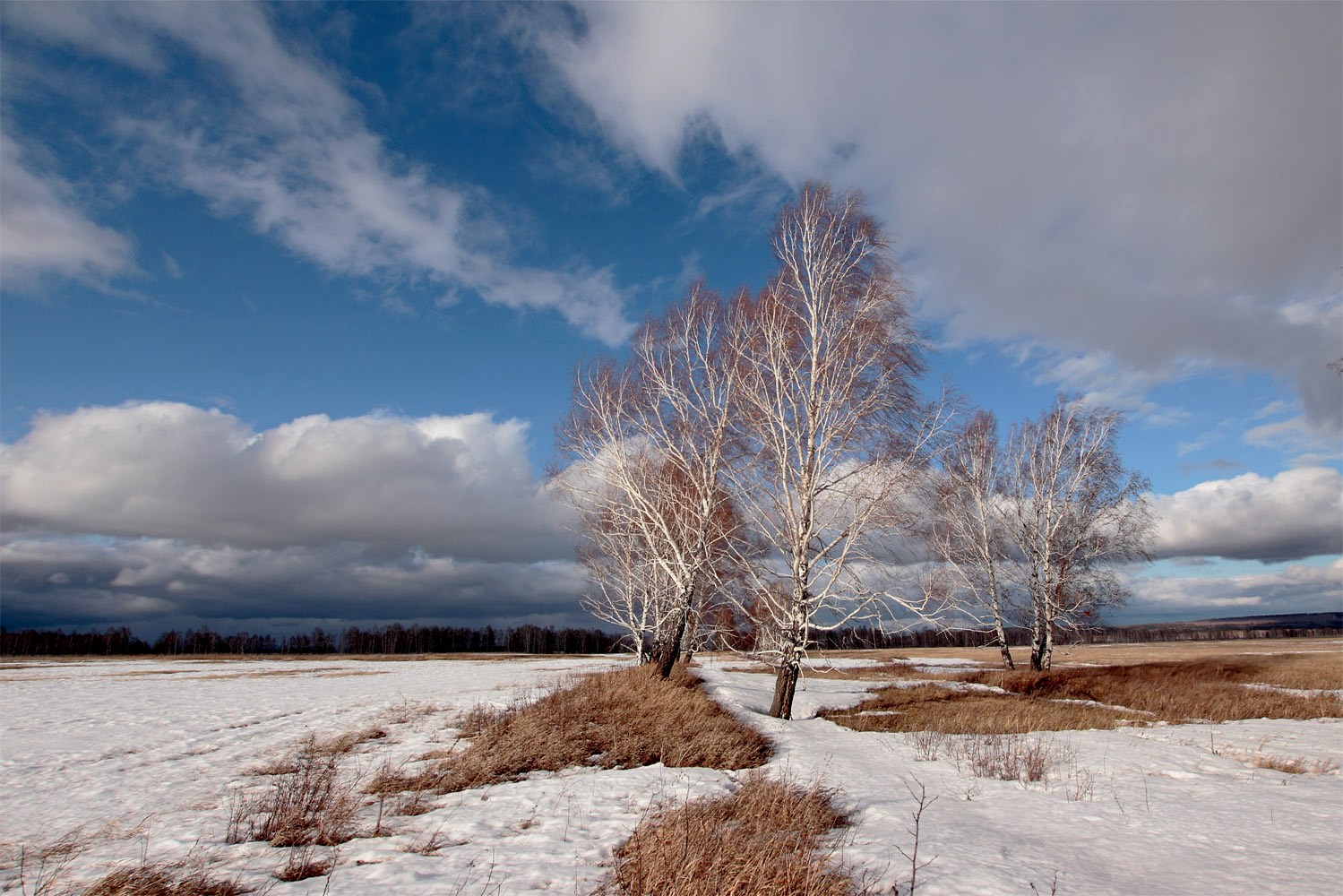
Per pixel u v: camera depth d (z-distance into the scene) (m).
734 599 17.94
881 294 16.53
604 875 6.06
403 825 8.03
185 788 10.83
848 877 5.64
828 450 16.52
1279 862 6.23
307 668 47.94
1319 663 35.94
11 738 16.30
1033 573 29.80
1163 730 15.68
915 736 14.70
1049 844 6.88
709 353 18.86
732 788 9.68
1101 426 29.09
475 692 21.95
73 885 6.29
